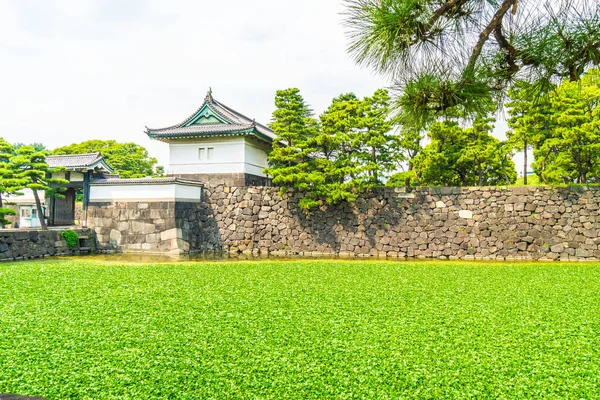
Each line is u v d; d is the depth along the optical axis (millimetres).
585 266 13617
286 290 8875
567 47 3186
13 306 7234
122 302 7617
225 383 4094
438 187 17812
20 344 5180
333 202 18188
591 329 6008
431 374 4336
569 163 17938
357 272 11758
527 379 4195
